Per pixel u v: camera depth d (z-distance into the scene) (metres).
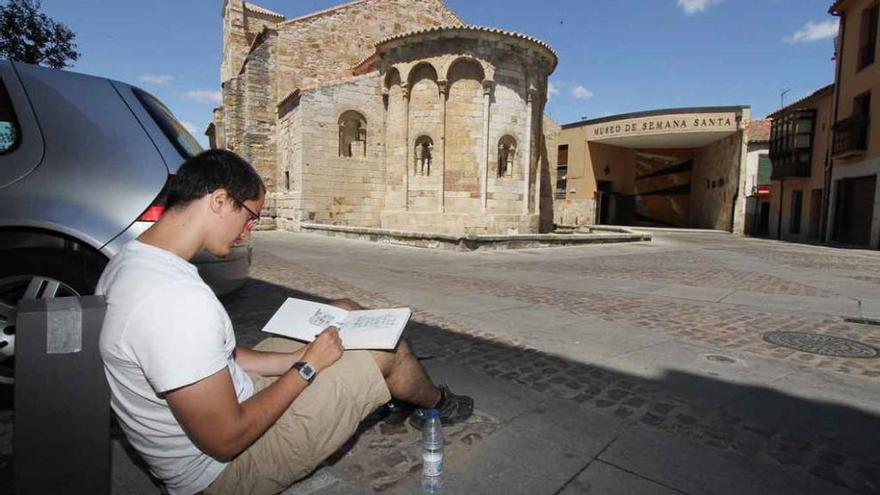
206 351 1.47
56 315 1.65
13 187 3.01
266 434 1.79
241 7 29.02
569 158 39.72
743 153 32.03
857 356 4.59
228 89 24.53
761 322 5.97
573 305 6.86
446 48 19.59
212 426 1.50
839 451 2.75
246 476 1.76
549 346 4.76
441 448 2.34
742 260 14.15
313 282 8.34
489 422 3.02
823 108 25.17
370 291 7.64
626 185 40.56
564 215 40.25
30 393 1.65
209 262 3.89
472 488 2.32
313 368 1.87
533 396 3.47
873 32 21.44
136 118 3.53
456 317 5.93
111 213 3.17
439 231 20.27
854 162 21.91
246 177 1.70
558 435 2.88
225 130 24.77
